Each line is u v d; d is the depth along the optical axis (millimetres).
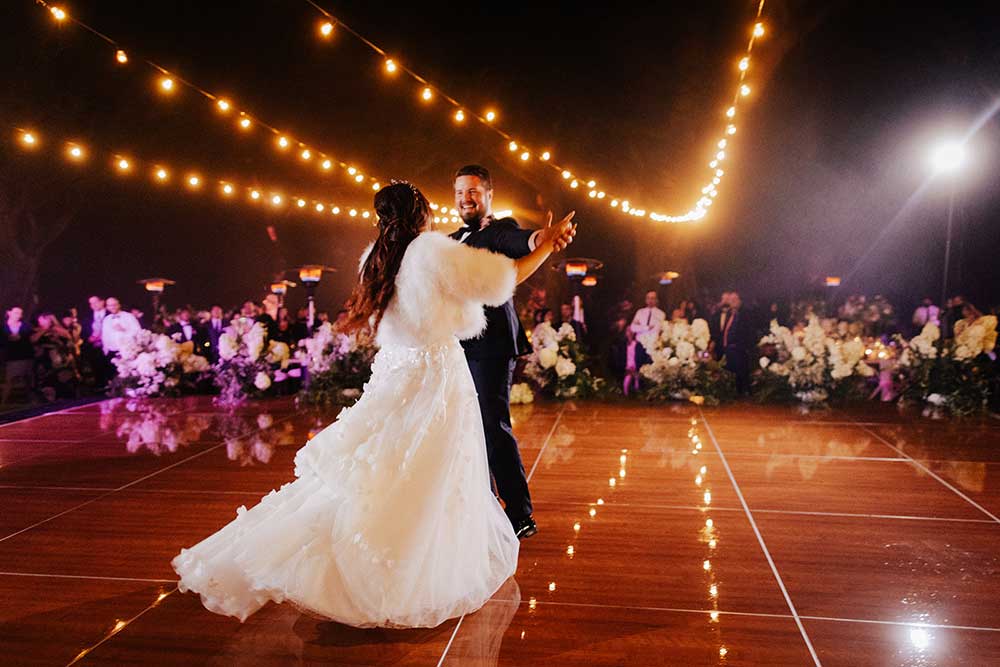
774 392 8438
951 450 5758
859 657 2562
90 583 3205
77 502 4410
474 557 2861
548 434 6457
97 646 2654
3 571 3338
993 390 8156
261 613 2932
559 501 4406
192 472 5133
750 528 3918
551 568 3369
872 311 12391
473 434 2926
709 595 3074
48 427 6938
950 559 3473
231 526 2752
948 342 8125
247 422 7180
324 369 8445
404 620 2643
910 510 4223
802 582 3207
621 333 12547
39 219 15664
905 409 7848
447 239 2863
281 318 11680
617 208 20469
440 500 2738
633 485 4750
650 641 2684
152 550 3605
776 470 5137
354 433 2748
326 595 2596
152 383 9109
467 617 2881
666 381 8367
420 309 2814
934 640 2684
